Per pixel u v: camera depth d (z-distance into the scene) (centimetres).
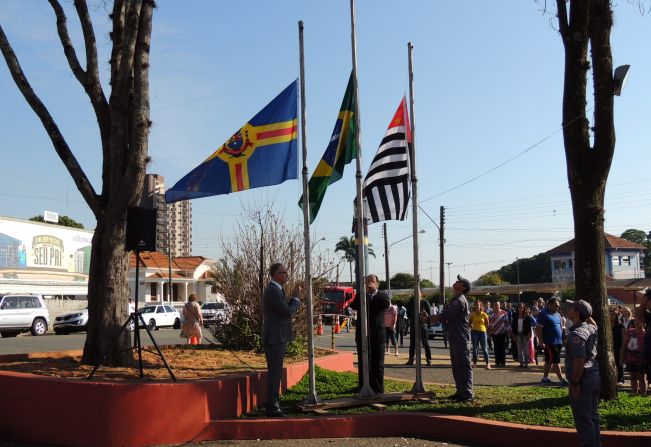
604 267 915
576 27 929
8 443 809
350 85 1003
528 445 762
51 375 880
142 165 1006
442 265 4094
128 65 1034
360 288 944
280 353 869
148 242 942
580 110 927
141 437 777
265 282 1361
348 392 1026
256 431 821
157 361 1066
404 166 1020
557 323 1295
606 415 815
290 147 1001
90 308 998
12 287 3928
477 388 1105
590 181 912
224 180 1005
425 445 793
